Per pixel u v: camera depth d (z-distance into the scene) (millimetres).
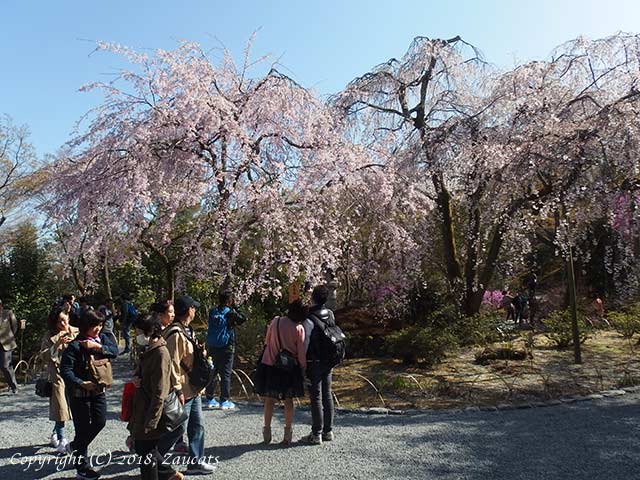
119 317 14227
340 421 6324
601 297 15547
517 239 12234
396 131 13164
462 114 12211
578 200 9695
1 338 8688
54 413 5258
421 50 13023
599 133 9109
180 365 4465
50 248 15195
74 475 4578
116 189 7902
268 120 9109
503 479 4145
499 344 10906
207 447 5242
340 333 5371
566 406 6684
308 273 9148
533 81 11406
